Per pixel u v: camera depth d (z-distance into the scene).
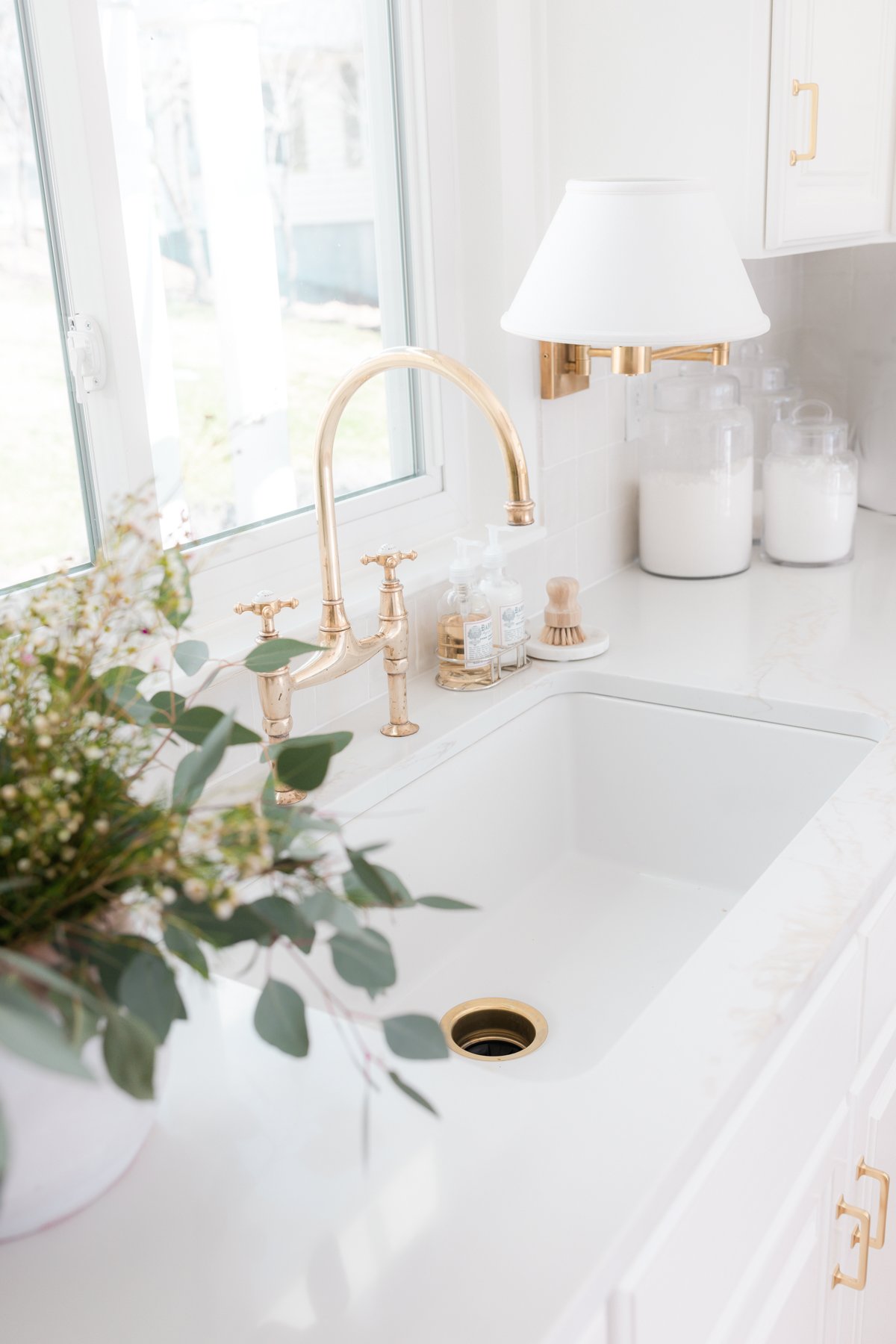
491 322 1.59
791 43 1.49
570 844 1.60
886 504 2.22
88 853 0.65
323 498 1.19
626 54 1.53
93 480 1.23
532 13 1.54
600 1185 0.72
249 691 1.28
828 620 1.68
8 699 0.69
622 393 1.87
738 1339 0.92
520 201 1.57
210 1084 0.83
